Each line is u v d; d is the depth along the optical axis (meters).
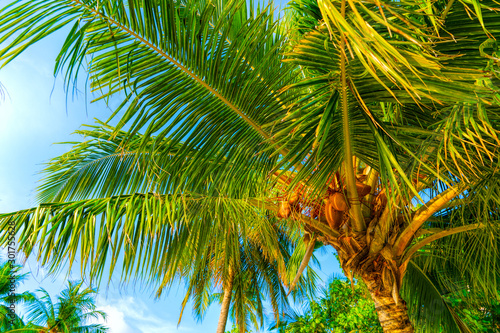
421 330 5.48
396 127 2.72
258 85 3.04
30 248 3.13
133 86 2.76
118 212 3.38
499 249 4.34
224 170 3.36
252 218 4.45
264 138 3.26
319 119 2.62
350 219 3.82
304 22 2.94
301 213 3.82
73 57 2.42
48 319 20.16
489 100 2.24
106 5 2.47
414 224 3.62
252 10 2.96
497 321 5.77
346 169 3.33
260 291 13.38
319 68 2.55
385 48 1.68
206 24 2.83
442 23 2.42
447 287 5.46
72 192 4.55
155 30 2.67
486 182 3.23
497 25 2.41
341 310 9.09
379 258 3.78
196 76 2.88
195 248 4.15
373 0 1.69
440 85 2.22
